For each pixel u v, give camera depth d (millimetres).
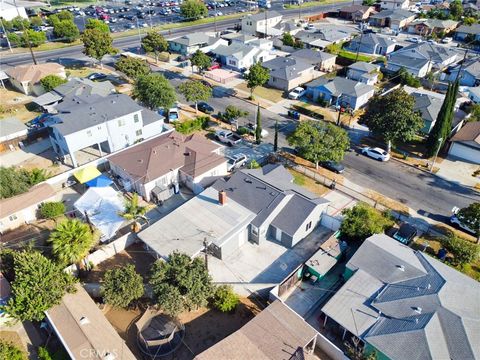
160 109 69125
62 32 106188
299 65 84125
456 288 32062
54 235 34438
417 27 122438
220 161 51156
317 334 29828
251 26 116438
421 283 32656
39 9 138750
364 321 30422
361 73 83250
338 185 51188
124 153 52375
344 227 40281
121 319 33250
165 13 143375
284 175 48000
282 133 64125
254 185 44531
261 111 71938
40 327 32500
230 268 38500
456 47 109812
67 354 29547
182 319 33188
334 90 73500
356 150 59750
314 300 35469
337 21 139875
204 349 30688
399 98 55531
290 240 40562
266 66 84375
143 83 65375
